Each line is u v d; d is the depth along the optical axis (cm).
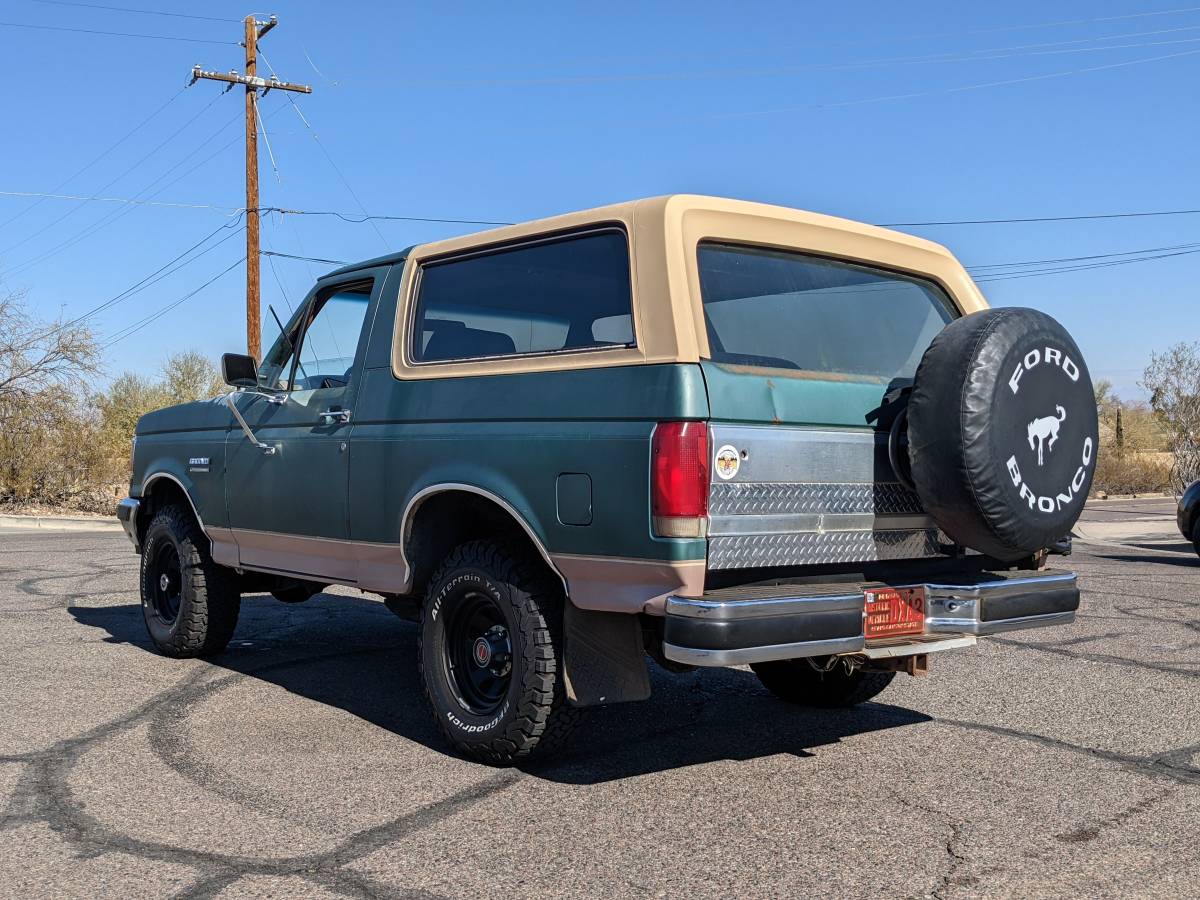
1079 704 605
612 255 448
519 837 396
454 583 489
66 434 2280
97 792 445
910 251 534
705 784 460
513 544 477
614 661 453
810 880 358
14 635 802
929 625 462
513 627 463
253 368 621
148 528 765
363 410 551
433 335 530
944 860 376
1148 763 493
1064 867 370
